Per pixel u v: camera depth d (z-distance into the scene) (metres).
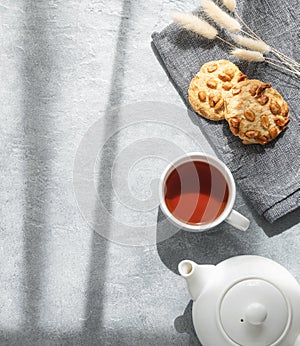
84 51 1.10
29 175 1.08
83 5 1.10
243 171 1.05
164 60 1.07
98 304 1.07
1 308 1.07
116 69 1.09
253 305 0.92
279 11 1.06
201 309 0.98
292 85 1.06
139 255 1.07
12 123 1.09
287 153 1.05
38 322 1.07
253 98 1.04
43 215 1.08
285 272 1.00
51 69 1.09
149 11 1.10
